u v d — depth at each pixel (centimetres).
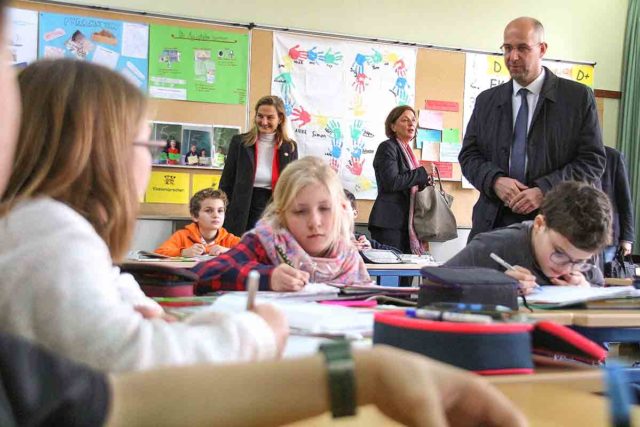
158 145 95
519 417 47
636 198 641
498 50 623
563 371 79
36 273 71
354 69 581
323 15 577
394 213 509
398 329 78
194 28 540
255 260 191
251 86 554
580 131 300
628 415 40
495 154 307
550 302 145
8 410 37
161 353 69
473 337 75
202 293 179
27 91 84
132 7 528
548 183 288
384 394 45
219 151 545
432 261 410
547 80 302
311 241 194
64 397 39
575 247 188
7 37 38
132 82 92
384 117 590
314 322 107
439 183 545
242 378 44
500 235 204
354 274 198
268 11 562
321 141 574
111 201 86
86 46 514
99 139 85
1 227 75
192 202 407
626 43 657
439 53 604
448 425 47
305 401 44
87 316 70
